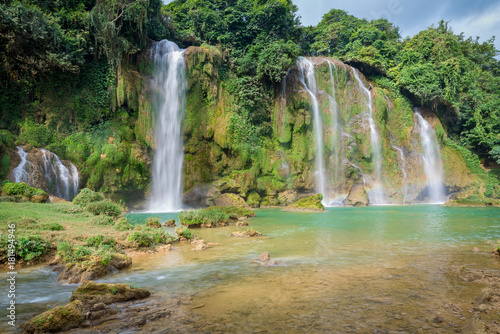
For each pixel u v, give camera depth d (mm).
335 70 42719
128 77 31391
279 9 41094
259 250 9766
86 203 16797
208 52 35844
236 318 4469
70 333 4109
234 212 21781
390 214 23469
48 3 28141
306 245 10539
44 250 8688
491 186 42656
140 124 31562
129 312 4785
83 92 28766
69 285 6562
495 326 3930
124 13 30234
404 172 42562
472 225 16219
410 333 3902
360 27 55688
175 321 4406
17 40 24031
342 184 39438
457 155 46625
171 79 34438
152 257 9000
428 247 9984
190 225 15891
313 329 4051
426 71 46906
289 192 36906
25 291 6121
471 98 51844
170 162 32938
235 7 41594
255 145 36906
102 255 7551
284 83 39406
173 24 39375
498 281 6070
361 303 4992
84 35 28391
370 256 8672
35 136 25219
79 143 26844
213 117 36000
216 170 35188
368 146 41219
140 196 30391
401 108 45719
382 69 47094
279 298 5309
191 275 6938
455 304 4898
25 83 26438
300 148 38594
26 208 13477
